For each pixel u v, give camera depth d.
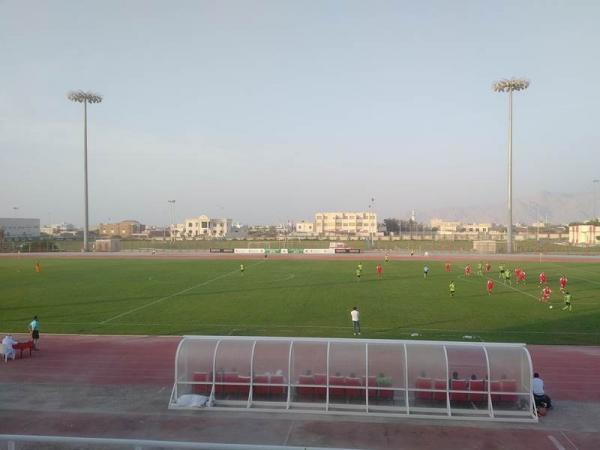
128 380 19.44
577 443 13.86
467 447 13.58
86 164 102.81
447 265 62.09
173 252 103.69
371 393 16.62
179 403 16.39
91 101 101.69
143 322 30.30
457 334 26.83
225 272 60.41
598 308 34.81
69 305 36.31
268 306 35.75
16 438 7.64
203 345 17.38
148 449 7.96
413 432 14.56
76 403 16.86
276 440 14.01
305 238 170.12
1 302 37.69
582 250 98.62
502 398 16.16
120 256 91.38
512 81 91.44
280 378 16.91
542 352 23.25
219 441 13.90
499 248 103.00
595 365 21.22
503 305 36.12
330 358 16.83
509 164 94.06
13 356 22.30
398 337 26.17
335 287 46.16
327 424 15.13
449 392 16.12
